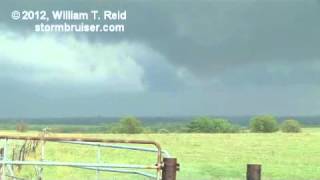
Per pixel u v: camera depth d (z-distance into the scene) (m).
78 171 19.36
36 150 13.59
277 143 25.62
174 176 8.92
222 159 22.41
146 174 11.05
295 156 22.80
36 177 13.46
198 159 22.61
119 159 20.12
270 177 20.42
